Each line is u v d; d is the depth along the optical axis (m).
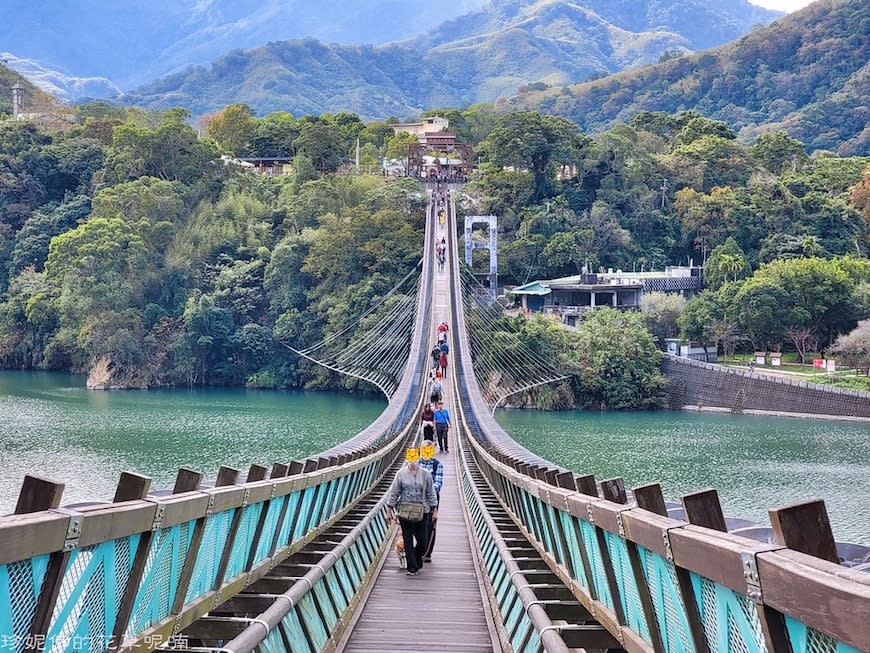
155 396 89.88
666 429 73.31
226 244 115.69
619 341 91.44
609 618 6.86
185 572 6.59
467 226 111.19
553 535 9.95
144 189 115.06
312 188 125.44
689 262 122.56
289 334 101.62
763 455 59.31
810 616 3.13
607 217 129.62
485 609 10.98
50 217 120.56
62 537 4.25
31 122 139.75
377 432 27.33
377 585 12.70
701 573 4.21
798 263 97.12
